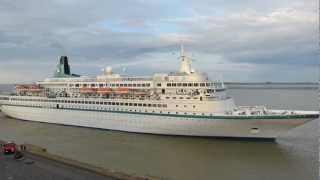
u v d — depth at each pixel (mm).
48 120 126562
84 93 116938
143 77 105000
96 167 62562
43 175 59219
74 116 118062
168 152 79875
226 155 76812
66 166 64312
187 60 100438
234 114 89812
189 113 94000
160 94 99438
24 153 72438
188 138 95375
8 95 140375
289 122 85812
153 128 99812
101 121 110875
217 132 91750
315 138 92188
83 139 95938
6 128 116688
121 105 105875
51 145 87625
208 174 63469
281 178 60844
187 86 95688
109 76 112562
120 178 57250
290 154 76562
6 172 60719
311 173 63219
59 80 125688
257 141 89625
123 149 82875
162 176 61656
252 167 67625
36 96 129875
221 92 96812
